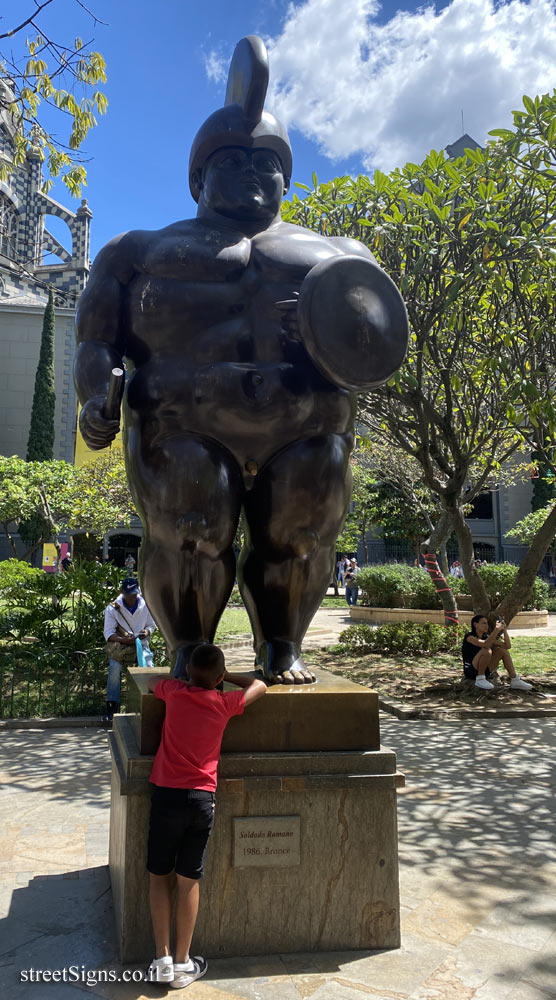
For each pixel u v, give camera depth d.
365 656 11.47
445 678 9.14
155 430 2.70
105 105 6.60
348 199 7.65
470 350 9.02
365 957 2.46
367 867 2.52
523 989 2.28
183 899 2.29
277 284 2.78
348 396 2.88
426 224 7.11
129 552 31.59
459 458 8.33
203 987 2.24
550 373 8.08
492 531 33.81
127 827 2.42
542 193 7.10
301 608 2.88
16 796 4.58
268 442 2.76
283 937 2.46
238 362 2.71
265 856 2.45
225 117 2.96
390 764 2.54
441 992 2.25
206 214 3.03
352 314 2.63
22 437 30.83
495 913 2.89
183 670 2.61
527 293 7.86
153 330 2.74
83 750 5.83
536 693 8.19
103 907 2.85
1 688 7.14
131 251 2.83
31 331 31.23
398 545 32.28
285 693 2.54
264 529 2.82
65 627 8.69
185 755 2.33
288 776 2.46
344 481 2.86
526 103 6.51
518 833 3.92
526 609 17.53
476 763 5.46
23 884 3.13
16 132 6.74
